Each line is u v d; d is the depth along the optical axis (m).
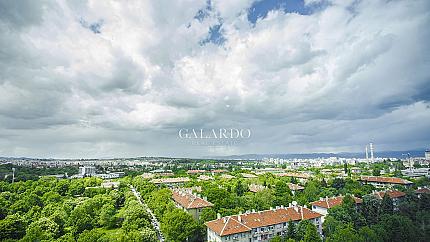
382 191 151.62
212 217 124.25
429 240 101.44
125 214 134.50
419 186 168.38
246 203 148.00
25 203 166.62
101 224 144.62
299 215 119.31
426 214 115.75
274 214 117.31
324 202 142.00
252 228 107.31
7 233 120.19
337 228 103.62
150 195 193.62
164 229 116.62
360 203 136.00
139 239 101.50
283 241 99.94
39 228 118.38
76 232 132.50
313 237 96.12
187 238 109.44
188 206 140.25
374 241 95.00
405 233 100.38
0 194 182.50
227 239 102.12
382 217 111.44
